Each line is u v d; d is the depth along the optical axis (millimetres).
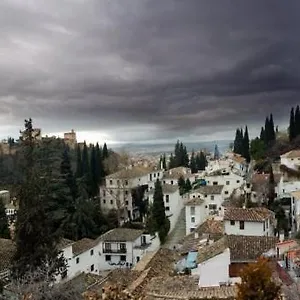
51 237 38969
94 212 84688
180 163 150500
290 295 23109
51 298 26641
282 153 126062
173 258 43562
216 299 25031
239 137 156250
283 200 83000
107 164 128625
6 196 96625
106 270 64750
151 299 27156
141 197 102438
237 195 92438
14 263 37312
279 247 33562
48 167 46312
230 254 31438
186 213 83625
